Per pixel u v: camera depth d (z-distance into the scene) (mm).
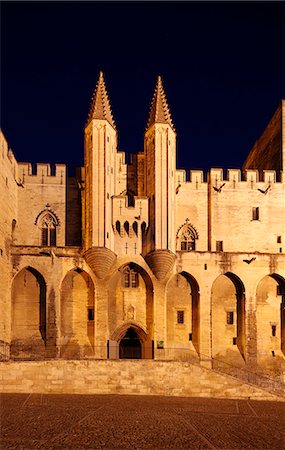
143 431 31328
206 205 56812
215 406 38688
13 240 53469
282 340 53906
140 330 52719
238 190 57094
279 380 52188
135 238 52250
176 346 52531
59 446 28062
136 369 41812
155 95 54844
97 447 28156
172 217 52281
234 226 56469
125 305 52750
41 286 51094
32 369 40562
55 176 55344
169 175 52531
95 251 50062
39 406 36031
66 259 50938
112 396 40438
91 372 41250
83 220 53281
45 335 49781
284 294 54531
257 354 52875
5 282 48312
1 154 46000
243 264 53188
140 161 57188
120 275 53156
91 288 51812
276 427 33406
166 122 53031
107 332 50969
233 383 42375
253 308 52781
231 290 54312
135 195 56500
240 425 33594
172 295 53500
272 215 57125
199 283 52500
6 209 48781
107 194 51281
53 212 54688
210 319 52188
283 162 58062
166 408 37125
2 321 46844
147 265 52031
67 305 51594
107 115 52781
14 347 49625
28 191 54688
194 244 56188
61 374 40844
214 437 30734
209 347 51719
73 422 32469
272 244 56625
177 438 30266
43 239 54375
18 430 30516
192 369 42312
